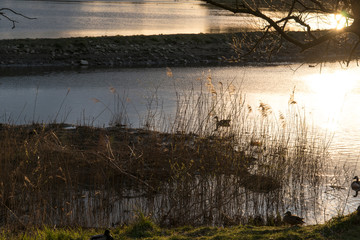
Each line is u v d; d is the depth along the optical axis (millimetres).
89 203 11523
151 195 12008
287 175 13914
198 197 11484
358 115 23641
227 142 14156
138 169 13852
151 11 126312
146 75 37281
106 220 10742
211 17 108250
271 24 7273
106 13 110312
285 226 9398
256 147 16094
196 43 49750
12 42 44875
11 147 13742
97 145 16203
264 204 11992
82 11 113688
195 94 28172
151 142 15422
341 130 20250
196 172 13164
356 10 7246
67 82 33562
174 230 9320
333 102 27094
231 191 12078
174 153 14055
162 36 50500
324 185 13500
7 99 26906
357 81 35344
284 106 25500
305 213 11500
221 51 48375
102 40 47625
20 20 82812
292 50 46719
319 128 20562
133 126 20047
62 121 21344
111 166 13250
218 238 8078
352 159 15984
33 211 10320
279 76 37156
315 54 36219
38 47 44375
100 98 27500
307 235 7836
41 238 8648
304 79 35875
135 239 8438
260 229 8727
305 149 16422
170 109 23719
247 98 27297
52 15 97562
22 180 11609
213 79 35062
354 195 12766
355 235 7605
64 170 12695
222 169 12773
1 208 10633
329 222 8492
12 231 9250
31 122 20953
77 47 45469
